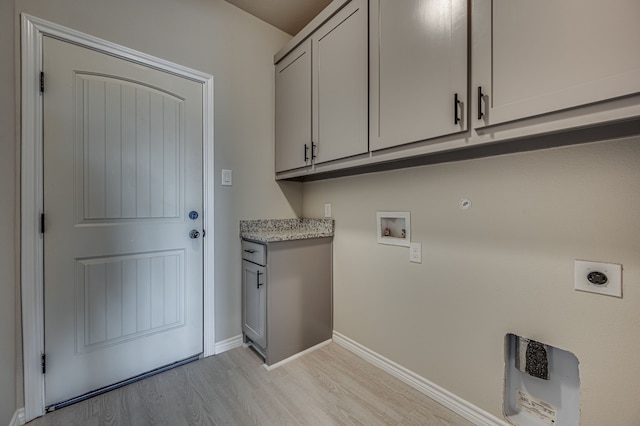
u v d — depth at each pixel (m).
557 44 0.87
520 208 1.17
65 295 1.42
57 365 1.40
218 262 1.97
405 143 1.30
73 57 1.43
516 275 1.19
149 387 1.58
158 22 1.70
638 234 0.92
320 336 2.07
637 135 0.91
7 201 1.24
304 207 2.45
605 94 0.79
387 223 1.75
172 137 1.76
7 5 1.24
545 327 1.12
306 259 1.98
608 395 0.99
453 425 1.31
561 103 0.86
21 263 1.30
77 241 1.45
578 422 1.07
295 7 2.04
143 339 1.67
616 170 0.95
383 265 1.77
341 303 2.08
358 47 1.52
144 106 1.65
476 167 1.31
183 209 1.81
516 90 0.95
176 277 1.79
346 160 1.65
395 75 1.34
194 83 1.85
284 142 2.14
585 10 0.82
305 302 1.97
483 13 1.03
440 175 1.45
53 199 1.38
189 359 1.85
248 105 2.11
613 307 0.97
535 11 0.91
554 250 1.09
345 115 1.62
